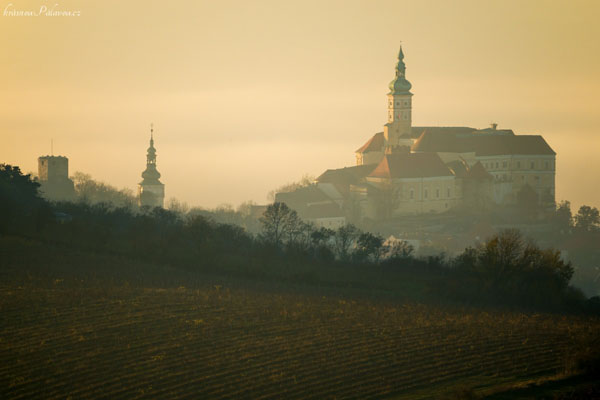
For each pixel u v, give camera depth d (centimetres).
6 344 19425
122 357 18900
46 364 18325
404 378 18250
